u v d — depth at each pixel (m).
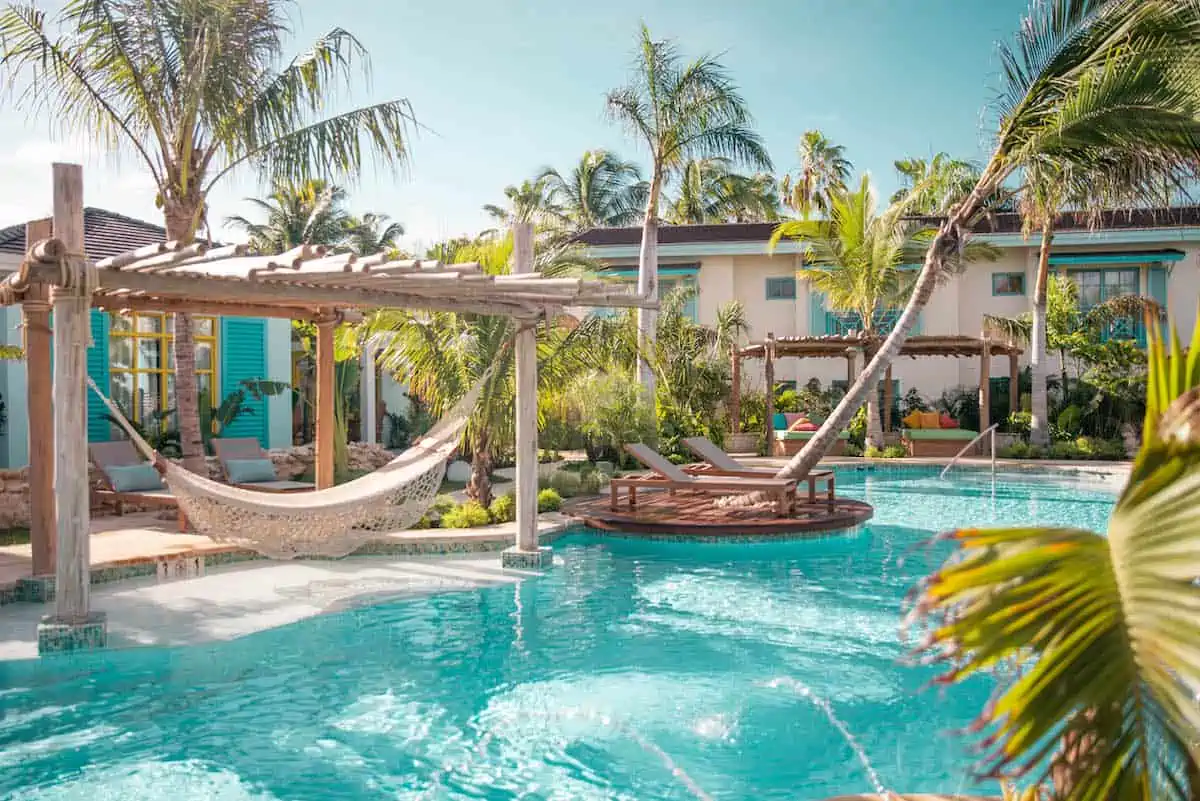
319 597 8.12
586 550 10.59
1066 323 22.62
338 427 16.11
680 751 4.96
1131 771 1.49
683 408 21.55
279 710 5.53
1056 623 1.52
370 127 11.88
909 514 13.55
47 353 7.71
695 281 25.86
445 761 4.84
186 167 11.02
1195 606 1.42
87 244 14.91
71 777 4.59
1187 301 23.83
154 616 7.38
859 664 6.42
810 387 24.81
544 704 5.65
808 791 4.47
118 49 10.49
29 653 6.36
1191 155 10.42
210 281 6.93
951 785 4.51
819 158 32.78
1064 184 11.36
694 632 7.21
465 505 11.48
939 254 12.27
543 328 11.55
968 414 23.94
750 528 10.87
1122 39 10.42
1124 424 21.44
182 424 11.33
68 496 6.42
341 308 10.99
